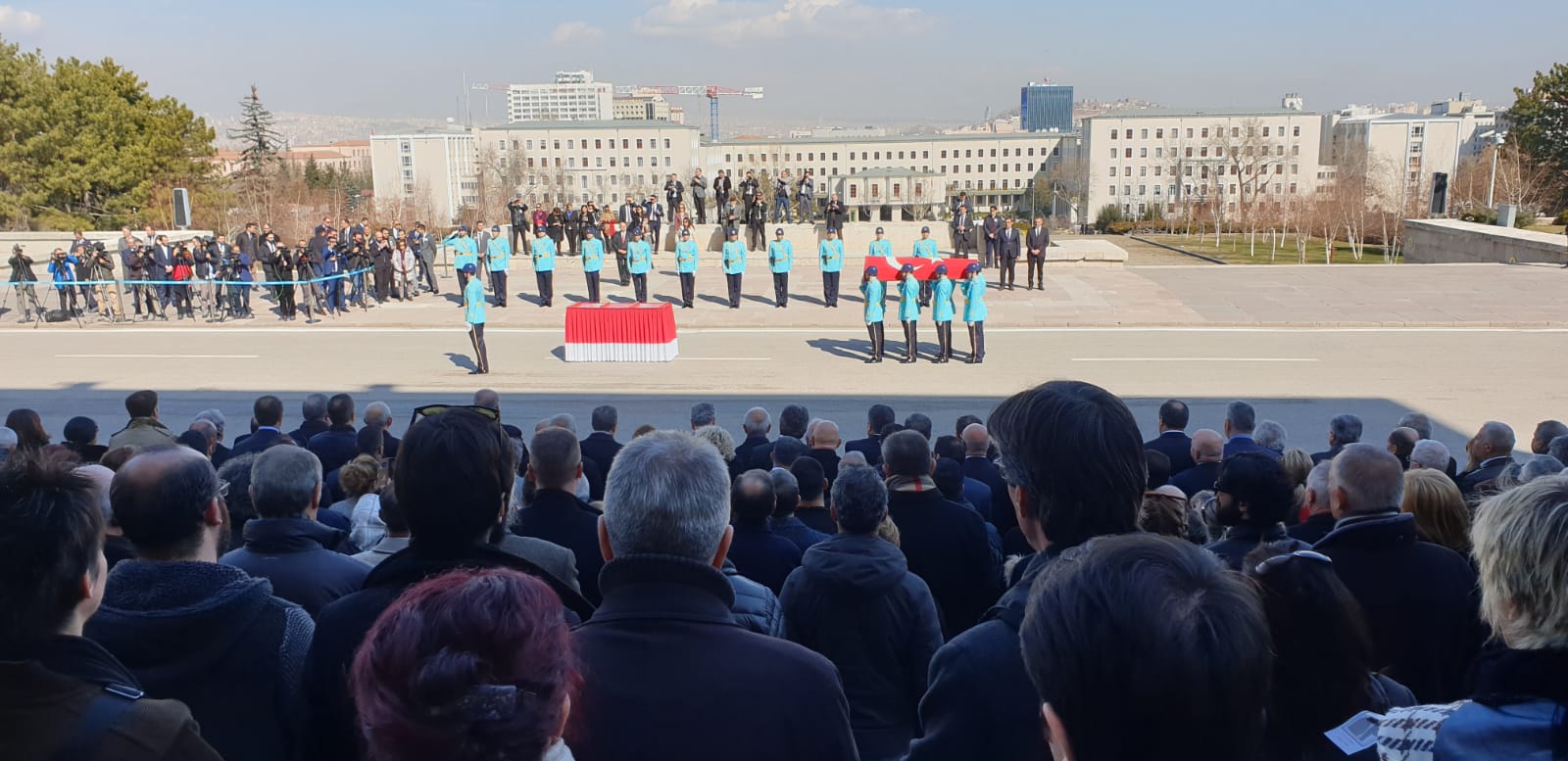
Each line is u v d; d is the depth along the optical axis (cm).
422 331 2483
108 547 437
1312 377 1864
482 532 339
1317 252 6481
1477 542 247
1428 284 2869
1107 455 274
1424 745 233
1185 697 173
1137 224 11488
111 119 5222
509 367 2062
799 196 3847
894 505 566
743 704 257
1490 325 2311
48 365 2098
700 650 264
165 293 2667
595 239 2725
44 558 226
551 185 14450
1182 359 2030
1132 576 184
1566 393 1716
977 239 3447
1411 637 384
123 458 635
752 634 275
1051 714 190
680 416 1684
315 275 2611
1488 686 228
